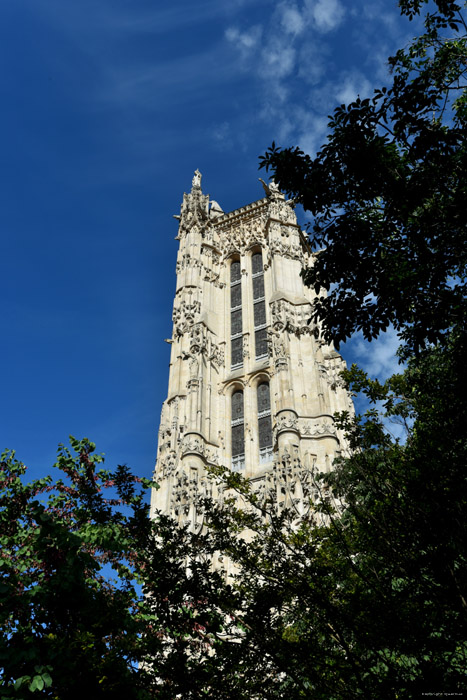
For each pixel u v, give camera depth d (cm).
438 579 1227
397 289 1360
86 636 1197
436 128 1361
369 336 1447
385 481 1502
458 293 1348
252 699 1352
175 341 5762
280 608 1355
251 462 4781
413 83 1353
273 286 5756
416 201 1309
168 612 1289
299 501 3903
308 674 1241
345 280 1435
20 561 1494
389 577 1347
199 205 6912
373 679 1191
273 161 1416
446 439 1377
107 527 1526
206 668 1270
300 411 4738
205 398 5166
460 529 1254
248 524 1512
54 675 1182
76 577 1320
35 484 1725
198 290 6075
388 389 1611
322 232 1436
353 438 1617
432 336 1362
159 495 4691
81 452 1773
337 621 1295
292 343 5188
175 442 4897
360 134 1337
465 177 1275
